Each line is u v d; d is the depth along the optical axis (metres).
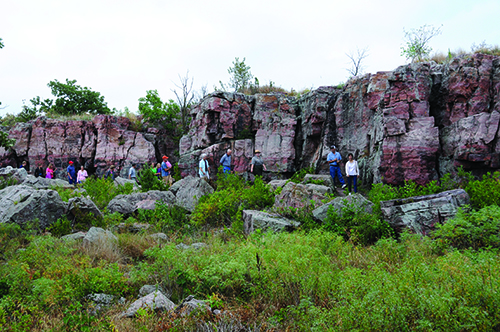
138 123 27.50
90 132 25.66
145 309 3.85
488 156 11.63
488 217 5.96
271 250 4.92
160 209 9.95
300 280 4.29
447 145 12.81
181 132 27.92
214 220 9.59
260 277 4.54
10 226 6.99
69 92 34.84
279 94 19.92
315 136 18.19
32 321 3.65
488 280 3.43
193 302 4.07
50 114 27.16
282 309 3.84
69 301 4.20
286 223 8.01
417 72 13.41
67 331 3.50
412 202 7.48
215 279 4.59
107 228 8.52
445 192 7.67
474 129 11.95
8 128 27.48
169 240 7.80
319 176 14.26
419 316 3.10
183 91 29.19
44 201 8.26
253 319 3.81
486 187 8.27
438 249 5.82
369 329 3.03
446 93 13.45
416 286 3.49
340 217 7.97
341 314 3.23
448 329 2.91
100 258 5.96
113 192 13.04
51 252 5.84
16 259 5.47
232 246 6.32
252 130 20.41
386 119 13.26
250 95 20.92
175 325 3.59
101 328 3.48
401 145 12.99
